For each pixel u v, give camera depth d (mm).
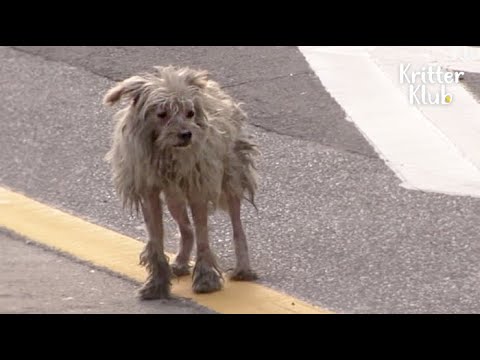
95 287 14648
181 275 15094
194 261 15477
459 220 16281
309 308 13883
